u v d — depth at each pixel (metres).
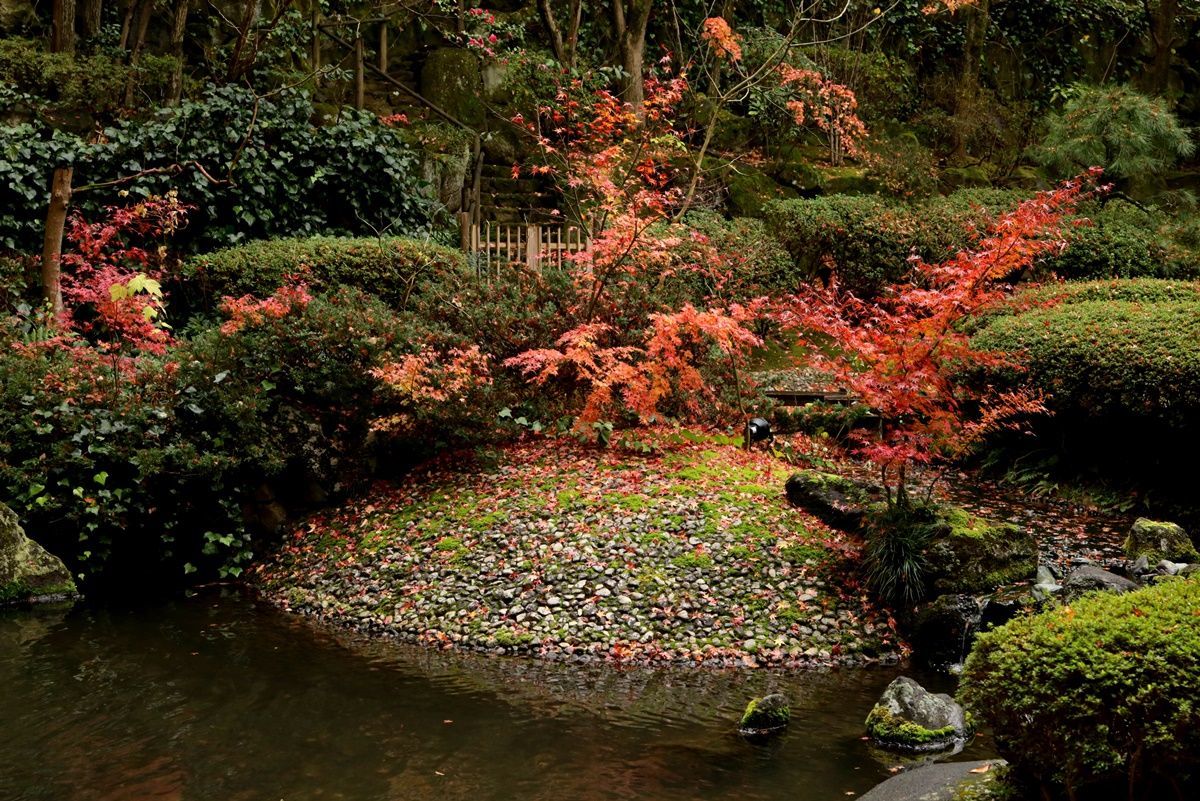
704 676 5.36
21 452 6.97
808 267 13.43
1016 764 3.06
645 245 8.88
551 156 14.39
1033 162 17.81
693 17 16.47
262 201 11.59
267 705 4.86
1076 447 8.87
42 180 10.19
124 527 7.06
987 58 19.47
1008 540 6.12
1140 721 2.67
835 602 6.06
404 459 8.32
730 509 7.04
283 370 7.99
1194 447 7.92
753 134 15.91
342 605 6.50
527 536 6.82
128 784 3.99
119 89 11.60
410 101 14.95
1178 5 21.45
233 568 7.37
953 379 9.33
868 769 4.16
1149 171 14.48
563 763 4.21
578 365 8.36
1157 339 8.16
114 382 7.45
